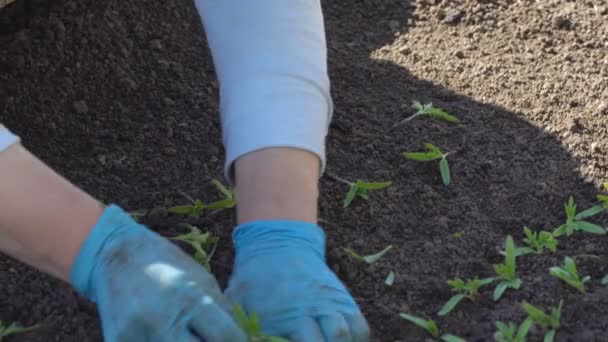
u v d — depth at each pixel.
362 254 2.27
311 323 1.81
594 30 3.00
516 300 2.11
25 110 2.72
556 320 2.01
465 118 2.70
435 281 2.18
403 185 2.48
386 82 2.88
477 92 2.80
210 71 2.92
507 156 2.56
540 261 2.22
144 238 1.85
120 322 1.74
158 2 3.11
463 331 2.05
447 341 1.99
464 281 2.19
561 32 3.01
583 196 2.43
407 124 2.68
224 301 1.79
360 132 2.66
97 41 2.93
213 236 2.32
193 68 2.92
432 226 2.36
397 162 2.56
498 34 3.04
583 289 2.11
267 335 1.80
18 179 1.79
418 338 2.04
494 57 2.94
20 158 1.81
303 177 1.96
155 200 2.45
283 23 2.12
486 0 3.17
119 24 3.01
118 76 2.83
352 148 2.61
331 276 1.91
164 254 1.82
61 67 2.84
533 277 2.18
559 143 2.59
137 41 2.97
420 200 2.43
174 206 2.42
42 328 2.09
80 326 2.09
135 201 2.45
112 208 1.86
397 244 2.31
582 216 2.30
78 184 2.50
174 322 1.72
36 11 3.02
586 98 2.73
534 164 2.53
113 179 2.52
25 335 2.08
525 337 2.00
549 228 2.34
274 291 1.85
